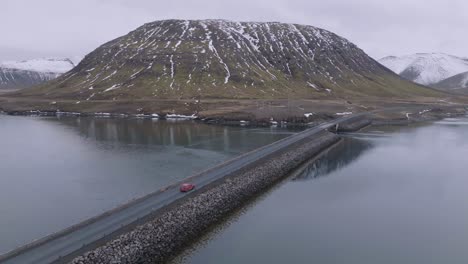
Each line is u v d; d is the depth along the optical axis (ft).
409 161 293.64
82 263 108.37
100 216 136.05
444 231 161.07
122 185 219.61
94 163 272.51
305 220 171.32
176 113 585.63
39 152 312.09
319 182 234.17
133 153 306.76
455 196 207.00
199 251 139.33
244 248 142.41
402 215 178.91
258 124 499.92
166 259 131.44
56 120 545.44
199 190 172.04
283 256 136.46
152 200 156.35
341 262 133.49
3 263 103.76
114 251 117.70
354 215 178.29
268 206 189.57
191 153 305.73
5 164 271.08
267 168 235.81
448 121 584.81
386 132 455.63
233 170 211.20
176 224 144.05
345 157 309.83
